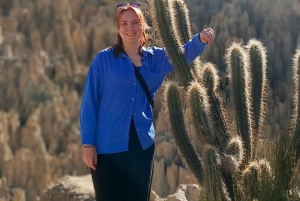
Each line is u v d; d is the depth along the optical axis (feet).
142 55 13.48
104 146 12.96
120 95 12.95
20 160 62.03
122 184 13.12
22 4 108.17
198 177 14.42
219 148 14.37
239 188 14.06
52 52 96.68
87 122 12.94
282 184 13.84
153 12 14.46
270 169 14.17
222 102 15.74
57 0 105.40
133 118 13.01
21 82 84.43
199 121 14.01
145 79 13.32
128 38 13.20
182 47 14.24
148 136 13.14
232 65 14.73
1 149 67.31
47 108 78.54
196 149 15.84
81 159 63.98
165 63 13.91
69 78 88.99
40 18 103.50
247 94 14.79
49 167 62.85
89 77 13.11
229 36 28.48
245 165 14.48
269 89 27.91
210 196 13.55
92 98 13.03
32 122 74.74
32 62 87.76
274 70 30.30
